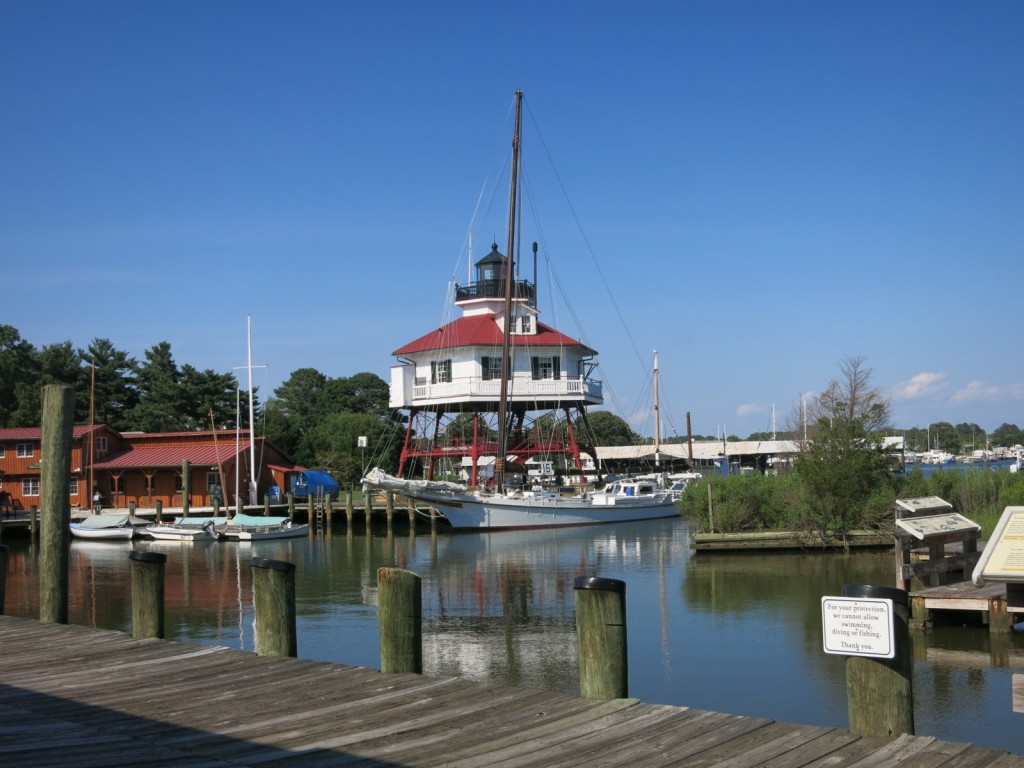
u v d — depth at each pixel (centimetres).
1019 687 628
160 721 816
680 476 8069
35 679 997
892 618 651
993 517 3206
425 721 793
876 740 663
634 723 759
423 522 6134
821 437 3747
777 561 3328
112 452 6750
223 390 9369
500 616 2381
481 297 6606
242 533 5097
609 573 3158
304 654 1923
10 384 8719
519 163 5744
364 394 11188
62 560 1445
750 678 1641
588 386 6488
